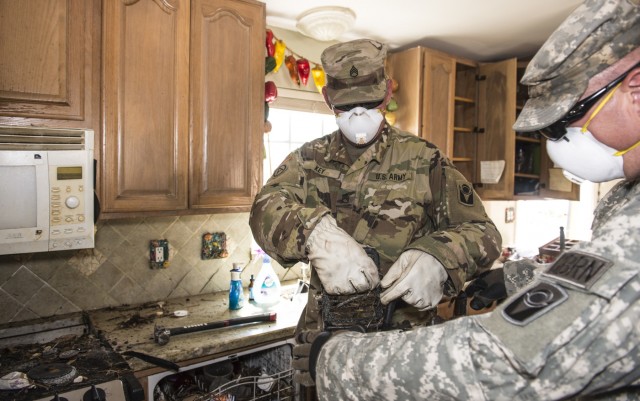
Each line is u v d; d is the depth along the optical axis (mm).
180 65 1611
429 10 2049
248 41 1786
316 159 1255
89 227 1354
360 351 553
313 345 686
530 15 2113
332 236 861
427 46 2594
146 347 1450
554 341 423
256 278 2014
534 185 2879
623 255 444
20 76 1320
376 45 1131
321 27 2055
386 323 876
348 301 853
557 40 514
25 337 1628
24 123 1332
